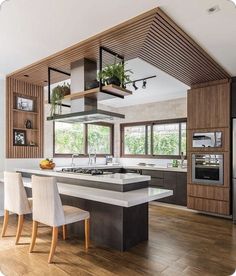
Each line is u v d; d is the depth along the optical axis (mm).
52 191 2582
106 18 2482
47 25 2629
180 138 6012
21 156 4605
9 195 3271
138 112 6859
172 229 3678
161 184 5344
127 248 2914
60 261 2598
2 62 3768
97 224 3145
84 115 3426
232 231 3604
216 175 4312
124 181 2941
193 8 2281
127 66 4027
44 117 5238
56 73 4176
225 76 4168
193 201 4570
